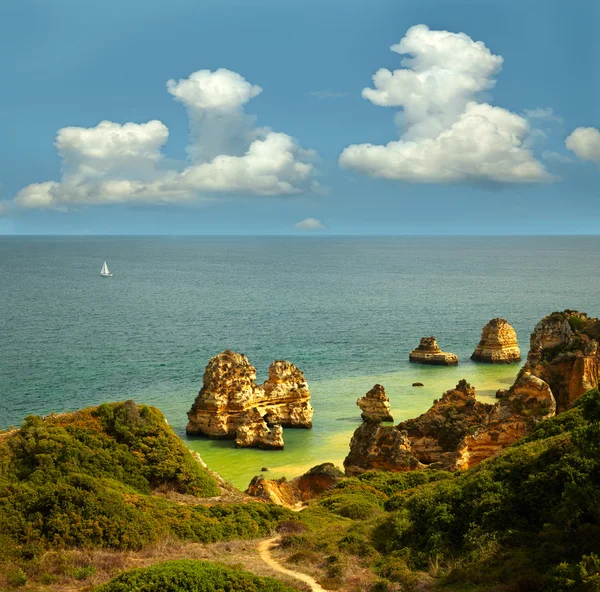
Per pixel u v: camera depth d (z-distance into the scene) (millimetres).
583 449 35375
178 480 50719
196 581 28844
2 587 31141
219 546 38406
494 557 31391
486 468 41312
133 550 36688
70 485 40000
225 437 85375
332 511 47656
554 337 82125
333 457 78188
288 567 34156
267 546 39031
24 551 34844
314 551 36594
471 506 36750
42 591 30688
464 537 34250
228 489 55219
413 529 37188
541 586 27281
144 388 107500
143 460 50875
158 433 53344
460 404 70375
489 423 60688
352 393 108750
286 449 81250
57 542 35812
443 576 31094
